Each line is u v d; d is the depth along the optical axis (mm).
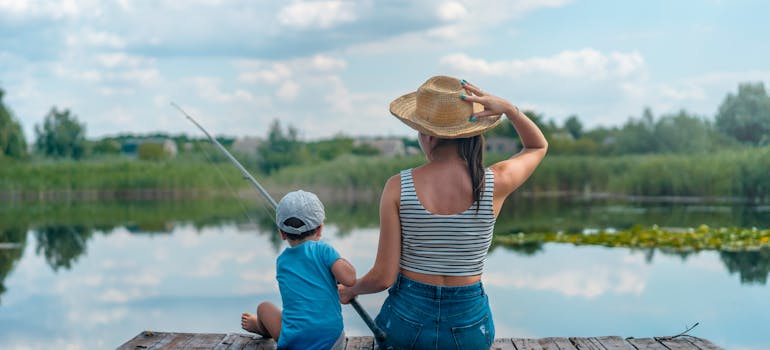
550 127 30984
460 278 2389
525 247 9820
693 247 9367
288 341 2645
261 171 32969
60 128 37062
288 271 2703
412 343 2408
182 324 5953
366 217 14961
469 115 2400
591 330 5309
